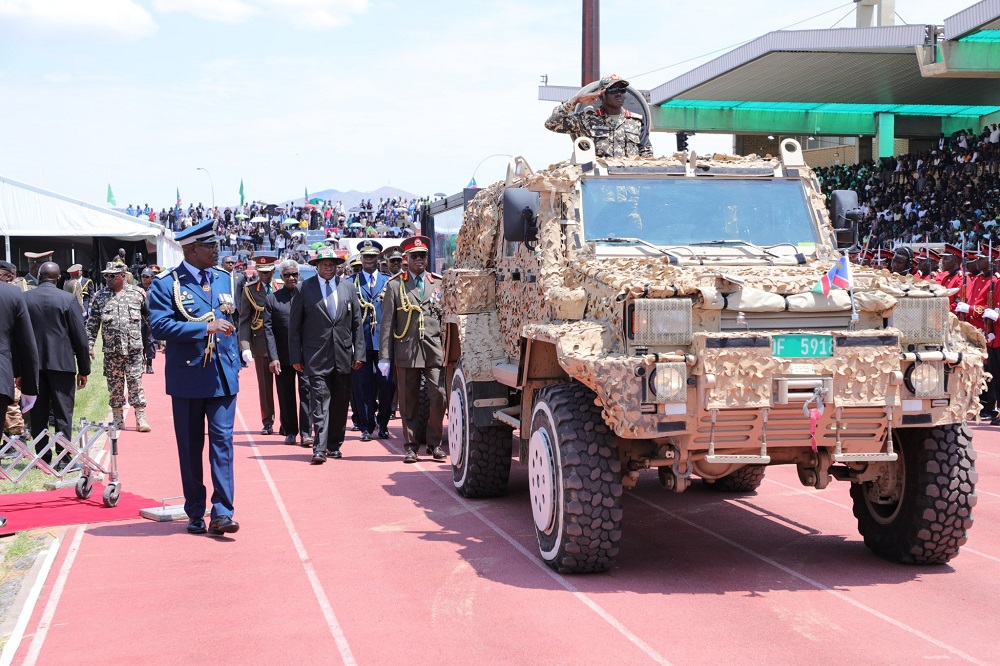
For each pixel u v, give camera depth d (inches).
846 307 235.6
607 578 247.9
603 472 239.3
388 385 494.3
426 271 427.5
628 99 355.6
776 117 1213.1
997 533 292.5
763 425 228.1
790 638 202.8
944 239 989.2
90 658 197.8
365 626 213.6
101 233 1122.7
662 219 289.1
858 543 283.3
